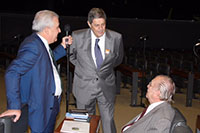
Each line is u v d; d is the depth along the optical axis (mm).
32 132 2010
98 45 2676
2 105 4973
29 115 1971
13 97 1711
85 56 2689
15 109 1697
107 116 2830
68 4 16078
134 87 5152
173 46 13516
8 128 1532
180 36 13453
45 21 1933
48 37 1985
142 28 13359
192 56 8086
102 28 2477
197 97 5957
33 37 1917
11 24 12008
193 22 13375
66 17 12711
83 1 16312
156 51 10133
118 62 2924
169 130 1739
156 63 5539
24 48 1826
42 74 1909
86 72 2719
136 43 13422
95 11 2445
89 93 2742
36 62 1874
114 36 2713
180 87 5969
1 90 6039
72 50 2736
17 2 14391
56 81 2068
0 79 7133
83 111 2357
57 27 2000
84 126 2154
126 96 5922
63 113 4598
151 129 1816
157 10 17375
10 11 14367
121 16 17250
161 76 1995
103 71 2711
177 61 6590
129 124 2152
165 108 1860
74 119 2279
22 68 1771
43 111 1971
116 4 17016
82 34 2707
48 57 1955
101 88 2742
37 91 1923
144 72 5168
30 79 1913
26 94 1965
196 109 5102
